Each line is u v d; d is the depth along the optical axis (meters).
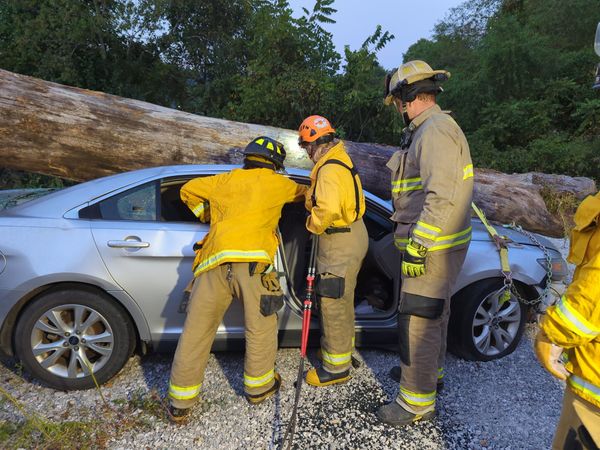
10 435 2.32
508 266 3.03
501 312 3.15
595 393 1.32
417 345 2.41
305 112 8.63
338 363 2.79
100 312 2.66
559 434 1.50
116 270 2.65
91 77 13.35
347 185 2.49
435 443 2.36
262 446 2.31
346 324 2.74
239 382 2.85
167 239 2.73
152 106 5.07
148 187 2.87
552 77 13.46
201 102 13.27
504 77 13.30
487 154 10.25
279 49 9.18
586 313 1.24
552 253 3.34
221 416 2.53
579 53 13.58
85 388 2.71
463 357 3.18
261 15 9.26
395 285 3.05
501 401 2.73
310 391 2.79
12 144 4.55
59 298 2.61
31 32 12.37
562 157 9.42
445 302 2.39
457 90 13.84
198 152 4.92
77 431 2.36
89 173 4.87
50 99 4.61
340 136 8.14
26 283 2.56
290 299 2.89
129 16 13.88
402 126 8.23
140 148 4.81
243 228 2.41
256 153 2.54
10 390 2.70
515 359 3.21
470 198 2.36
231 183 2.52
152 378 2.86
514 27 13.73
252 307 2.43
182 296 2.75
